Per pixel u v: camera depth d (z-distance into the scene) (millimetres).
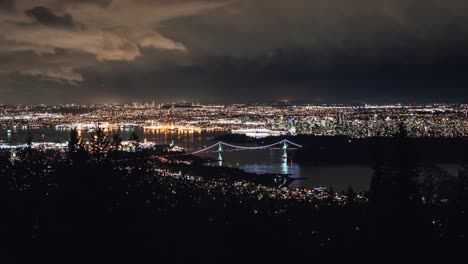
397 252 11750
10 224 12742
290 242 13305
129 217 12445
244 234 12945
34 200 13594
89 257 11641
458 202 14148
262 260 12430
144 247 12164
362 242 12523
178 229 13523
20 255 11609
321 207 21141
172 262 11930
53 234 12008
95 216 12117
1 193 14641
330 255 12797
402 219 11766
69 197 12422
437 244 11914
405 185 11883
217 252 12500
